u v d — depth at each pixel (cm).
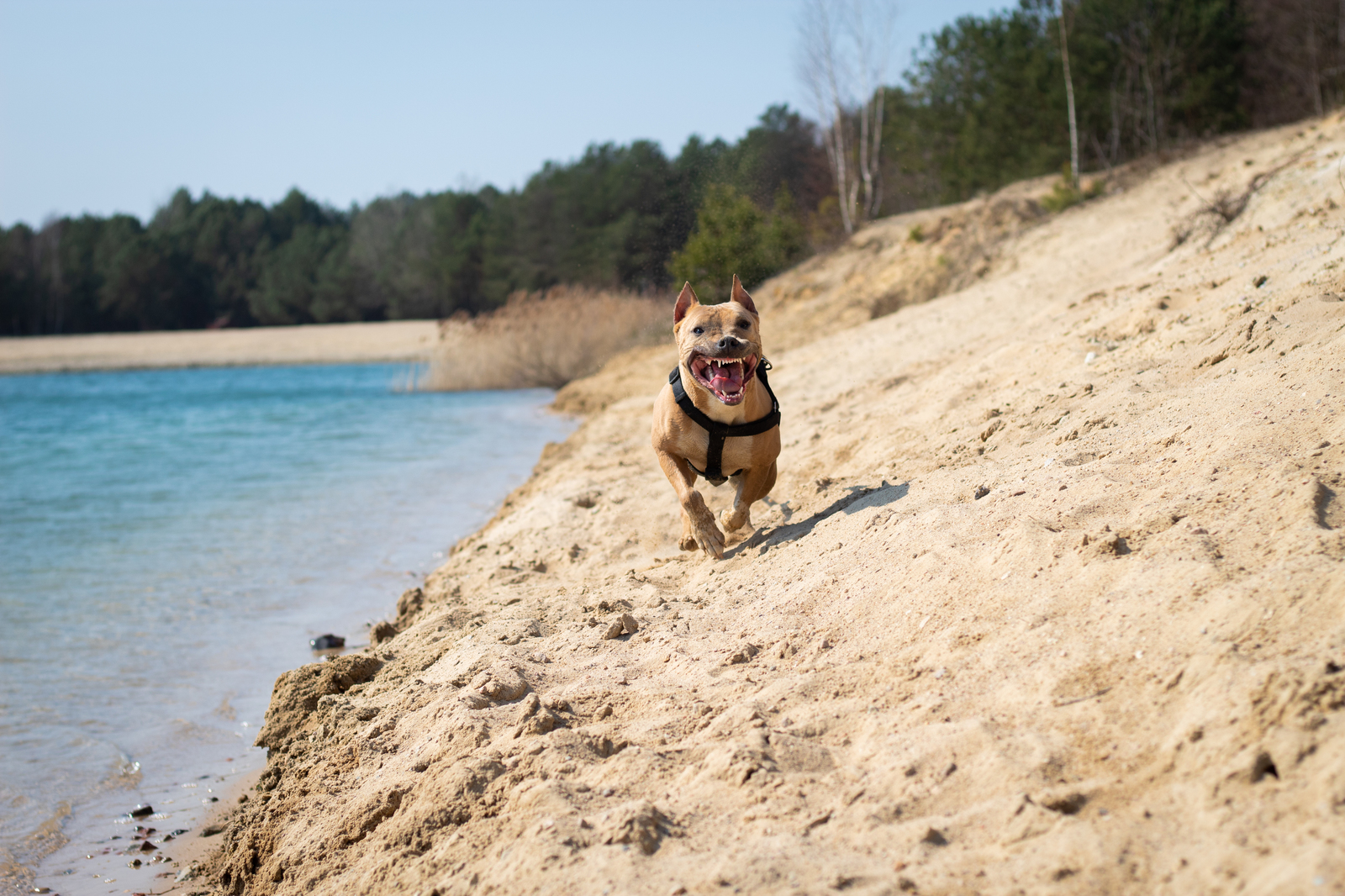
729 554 614
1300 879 197
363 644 711
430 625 600
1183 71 3281
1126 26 3338
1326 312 555
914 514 489
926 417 769
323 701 513
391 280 9231
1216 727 250
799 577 495
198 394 3516
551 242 6944
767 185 3047
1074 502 418
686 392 573
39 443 2102
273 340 7131
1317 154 1212
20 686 653
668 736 357
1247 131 2744
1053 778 261
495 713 415
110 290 9969
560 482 1000
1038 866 229
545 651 491
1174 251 1215
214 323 10625
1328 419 397
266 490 1397
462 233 8556
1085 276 1416
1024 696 301
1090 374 661
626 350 2847
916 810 267
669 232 3094
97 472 1650
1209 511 361
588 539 769
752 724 338
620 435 1347
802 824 272
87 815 478
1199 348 604
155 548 1059
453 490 1320
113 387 4344
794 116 4628
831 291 2464
